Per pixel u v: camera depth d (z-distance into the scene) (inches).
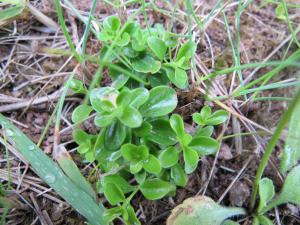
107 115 2.9
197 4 4.3
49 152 3.5
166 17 4.2
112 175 3.1
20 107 3.7
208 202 3.1
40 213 3.3
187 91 3.5
